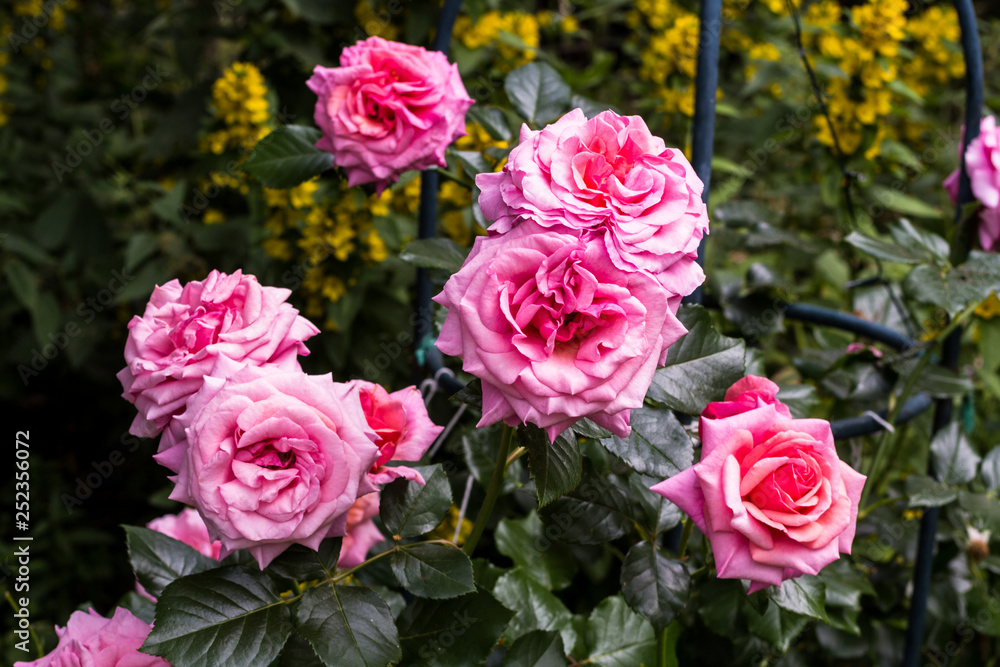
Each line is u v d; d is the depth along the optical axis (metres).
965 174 0.81
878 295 1.07
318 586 0.60
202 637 0.57
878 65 1.19
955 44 1.45
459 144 1.07
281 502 0.55
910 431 1.14
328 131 0.73
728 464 0.57
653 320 0.54
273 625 0.58
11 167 1.86
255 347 0.58
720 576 0.57
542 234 0.54
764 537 0.56
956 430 0.83
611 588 0.88
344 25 1.39
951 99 1.54
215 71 1.54
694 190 0.56
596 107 0.77
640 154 0.57
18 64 2.04
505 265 0.53
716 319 1.12
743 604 0.74
